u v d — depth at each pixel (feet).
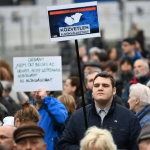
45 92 57.41
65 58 144.56
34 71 59.72
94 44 134.51
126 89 71.10
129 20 148.77
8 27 151.12
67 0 166.81
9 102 75.46
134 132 50.31
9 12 151.23
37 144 40.86
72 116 52.19
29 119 50.08
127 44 93.40
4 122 56.59
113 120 50.78
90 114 51.67
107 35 147.95
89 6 53.78
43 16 152.35
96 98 50.70
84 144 43.01
